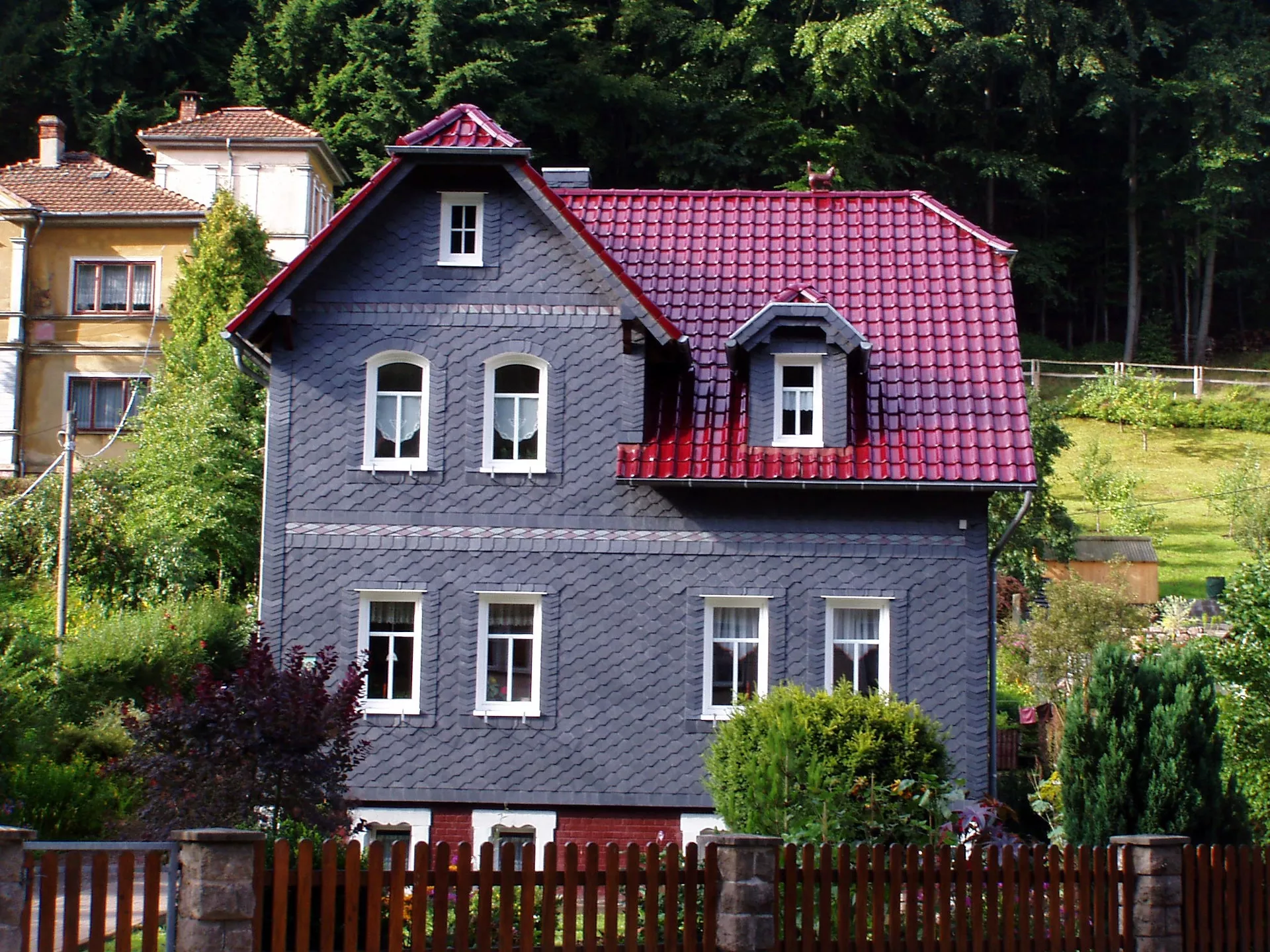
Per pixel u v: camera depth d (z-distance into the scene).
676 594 21.56
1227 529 50.22
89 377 40.72
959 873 13.70
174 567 30.22
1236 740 18.58
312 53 56.56
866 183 62.88
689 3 65.81
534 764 21.31
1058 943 13.91
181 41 56.97
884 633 21.61
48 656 23.91
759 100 64.19
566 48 60.94
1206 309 71.50
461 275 21.91
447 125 21.89
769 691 21.19
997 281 23.83
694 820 21.22
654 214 24.89
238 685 15.16
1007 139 71.38
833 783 16.81
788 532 21.64
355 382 21.83
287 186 45.25
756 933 12.84
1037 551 38.25
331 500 21.69
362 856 13.95
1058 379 64.19
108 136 53.84
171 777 14.63
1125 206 72.62
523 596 21.62
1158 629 34.53
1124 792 16.34
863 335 22.97
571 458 21.67
